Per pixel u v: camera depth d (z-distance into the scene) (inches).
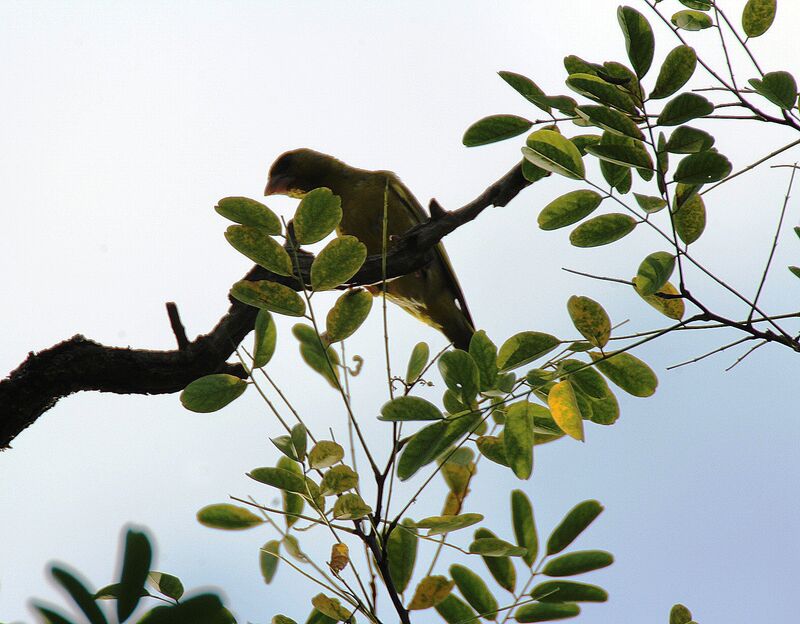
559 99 212.4
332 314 196.9
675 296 198.4
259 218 189.6
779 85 202.7
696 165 186.4
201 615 85.6
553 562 193.0
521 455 178.7
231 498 185.0
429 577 187.9
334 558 186.4
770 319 196.9
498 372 186.1
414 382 197.9
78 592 80.7
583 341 191.5
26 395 226.8
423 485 186.2
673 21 222.1
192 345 241.3
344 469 178.5
